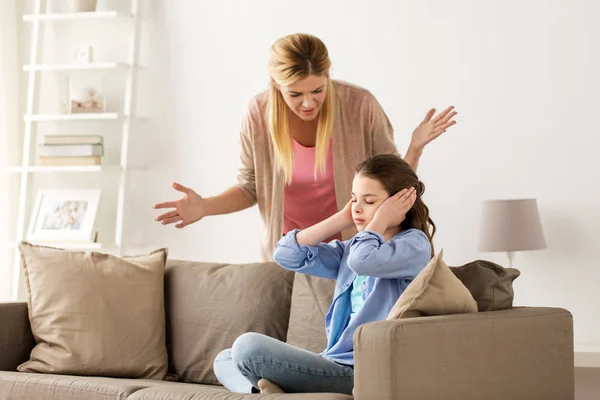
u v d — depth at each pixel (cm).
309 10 491
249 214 500
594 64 446
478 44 462
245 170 339
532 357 247
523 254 454
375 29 479
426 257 252
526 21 456
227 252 504
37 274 331
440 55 468
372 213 254
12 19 529
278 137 316
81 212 511
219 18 509
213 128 509
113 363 318
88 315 321
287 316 310
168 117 517
